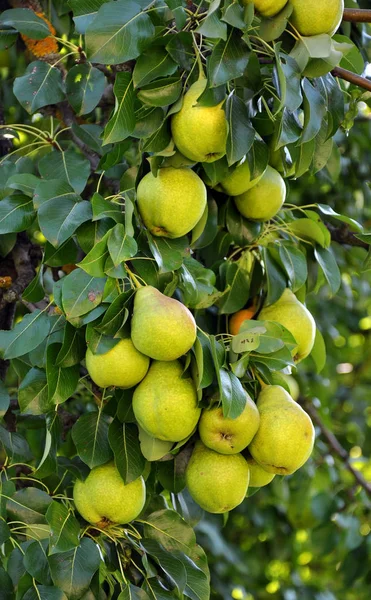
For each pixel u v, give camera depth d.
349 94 1.63
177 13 1.29
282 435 1.33
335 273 1.56
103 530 1.40
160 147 1.34
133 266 1.42
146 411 1.29
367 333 2.81
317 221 1.57
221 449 1.32
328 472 2.21
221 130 1.32
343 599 2.43
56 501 1.41
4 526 1.34
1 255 1.65
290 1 1.31
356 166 2.20
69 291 1.29
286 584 2.38
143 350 1.28
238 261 1.54
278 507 2.28
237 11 1.27
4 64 1.94
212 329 1.52
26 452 1.46
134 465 1.34
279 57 1.29
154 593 1.38
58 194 1.36
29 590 1.33
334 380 2.60
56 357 1.32
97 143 1.61
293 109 1.29
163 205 1.35
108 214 1.32
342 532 2.06
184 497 1.54
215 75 1.27
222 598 2.10
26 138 1.95
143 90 1.32
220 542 2.03
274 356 1.35
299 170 1.42
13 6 1.77
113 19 1.30
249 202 1.47
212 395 1.31
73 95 1.58
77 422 1.37
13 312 1.67
